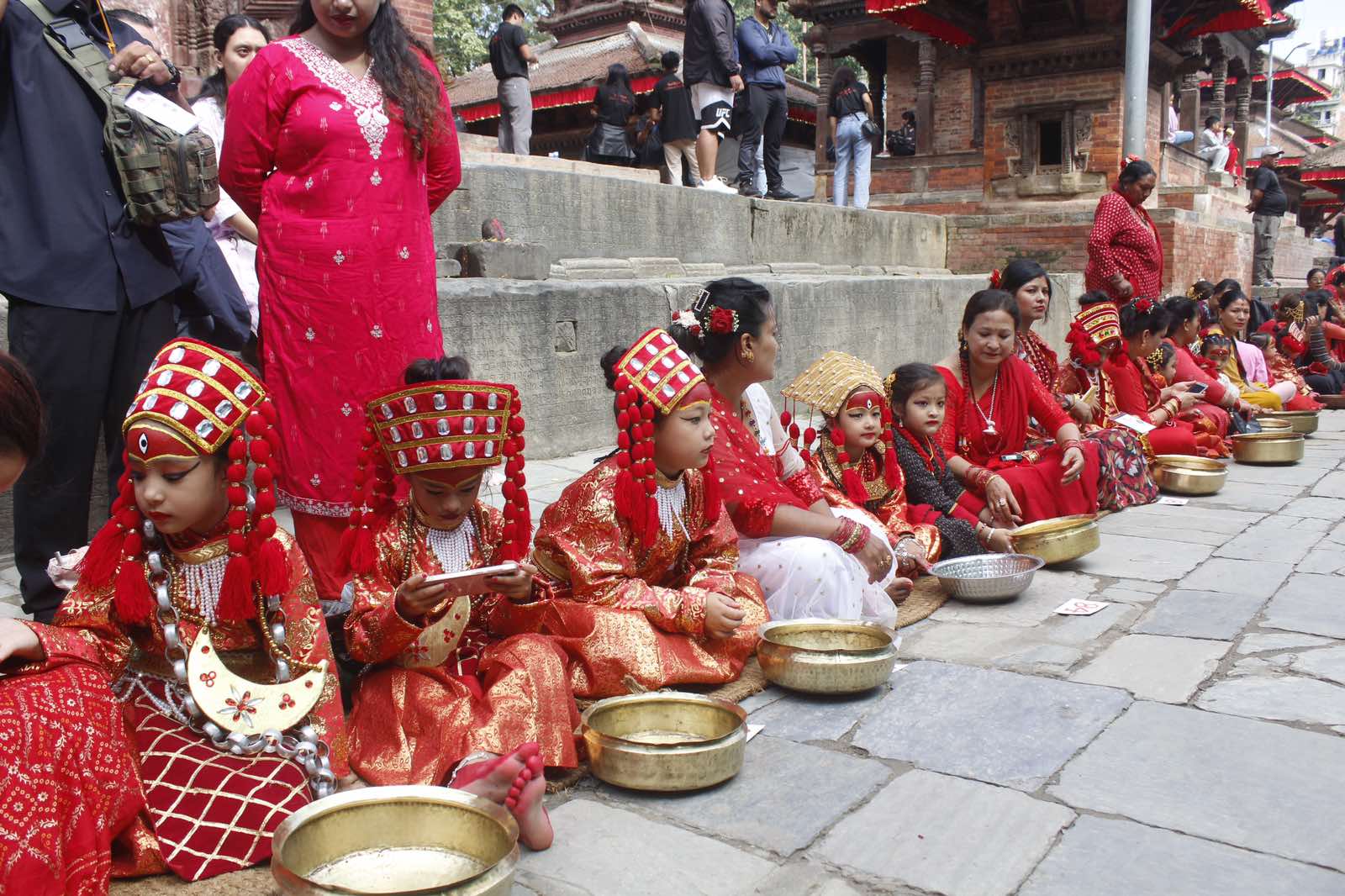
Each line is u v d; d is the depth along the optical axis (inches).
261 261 116.1
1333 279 486.3
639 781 92.8
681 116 377.4
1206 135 733.3
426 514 102.8
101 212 117.3
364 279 113.9
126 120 115.0
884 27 713.0
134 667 89.8
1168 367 256.7
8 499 166.6
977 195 515.2
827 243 410.0
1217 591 155.3
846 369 157.8
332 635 116.3
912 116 792.9
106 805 75.4
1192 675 122.3
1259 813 90.3
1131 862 82.4
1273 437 262.7
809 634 126.0
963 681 121.8
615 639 111.3
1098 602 151.3
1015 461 187.3
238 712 85.6
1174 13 481.7
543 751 94.1
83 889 73.1
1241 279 549.6
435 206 130.9
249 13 298.8
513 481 100.9
